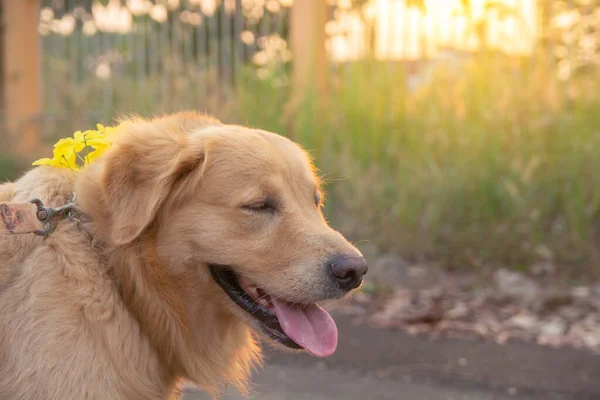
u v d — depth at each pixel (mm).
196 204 1113
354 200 2484
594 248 2271
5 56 3447
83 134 1186
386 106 2619
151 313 1108
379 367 1617
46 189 1111
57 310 1038
